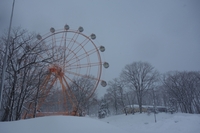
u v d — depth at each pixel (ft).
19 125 22.68
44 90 57.72
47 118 24.89
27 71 50.83
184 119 77.25
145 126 85.97
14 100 47.26
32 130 21.26
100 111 171.32
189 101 144.66
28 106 59.47
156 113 130.21
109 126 25.18
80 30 72.69
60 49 60.70
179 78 155.12
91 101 121.29
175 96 150.51
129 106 174.29
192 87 146.51
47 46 66.28
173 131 64.44
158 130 70.59
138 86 160.76
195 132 57.67
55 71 59.82
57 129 21.52
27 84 50.31
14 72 47.67
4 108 47.34
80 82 81.82
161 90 188.44
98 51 71.10
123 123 117.50
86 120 26.00
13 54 50.37
